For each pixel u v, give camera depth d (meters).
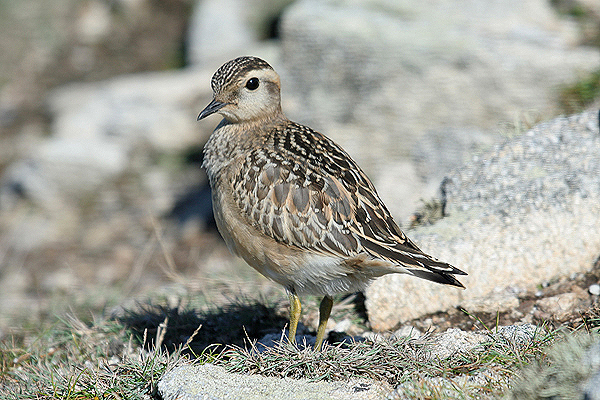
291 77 18.72
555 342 7.28
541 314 8.88
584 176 9.77
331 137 17.55
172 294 11.66
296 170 8.02
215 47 24.41
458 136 14.56
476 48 16.58
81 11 28.62
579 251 9.33
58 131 23.30
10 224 20.69
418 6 18.86
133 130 22.77
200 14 25.14
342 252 7.78
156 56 26.56
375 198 8.12
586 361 6.54
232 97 8.80
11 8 28.91
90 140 22.67
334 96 17.95
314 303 10.23
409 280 9.39
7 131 24.08
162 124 22.67
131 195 21.28
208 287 11.69
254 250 8.20
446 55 16.78
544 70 15.97
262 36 24.22
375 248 7.69
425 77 16.86
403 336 8.10
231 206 8.27
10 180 22.14
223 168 8.57
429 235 9.70
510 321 8.97
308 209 7.85
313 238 7.84
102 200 21.30
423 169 14.46
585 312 8.61
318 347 8.00
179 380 7.44
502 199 9.98
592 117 10.55
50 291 16.17
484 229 9.60
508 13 18.34
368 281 8.12
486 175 10.43
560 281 9.32
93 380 8.13
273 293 10.77
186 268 17.14
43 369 8.98
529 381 6.62
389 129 17.03
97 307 12.82
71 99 24.55
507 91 16.09
